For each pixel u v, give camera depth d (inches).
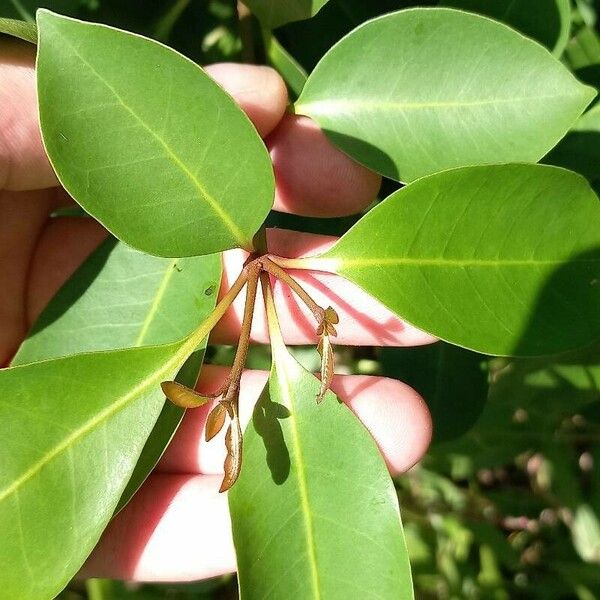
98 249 3.9
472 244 3.1
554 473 6.4
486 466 6.3
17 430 3.1
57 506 3.1
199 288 3.7
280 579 3.1
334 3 4.4
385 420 3.9
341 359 5.8
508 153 3.4
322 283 4.1
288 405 3.3
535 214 3.1
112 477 3.1
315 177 4.2
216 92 2.9
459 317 3.1
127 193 3.0
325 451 3.2
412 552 6.9
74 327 3.8
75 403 3.1
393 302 3.1
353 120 3.7
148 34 4.4
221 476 4.2
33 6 4.1
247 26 4.3
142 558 4.2
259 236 3.3
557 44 3.9
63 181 2.8
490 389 5.5
